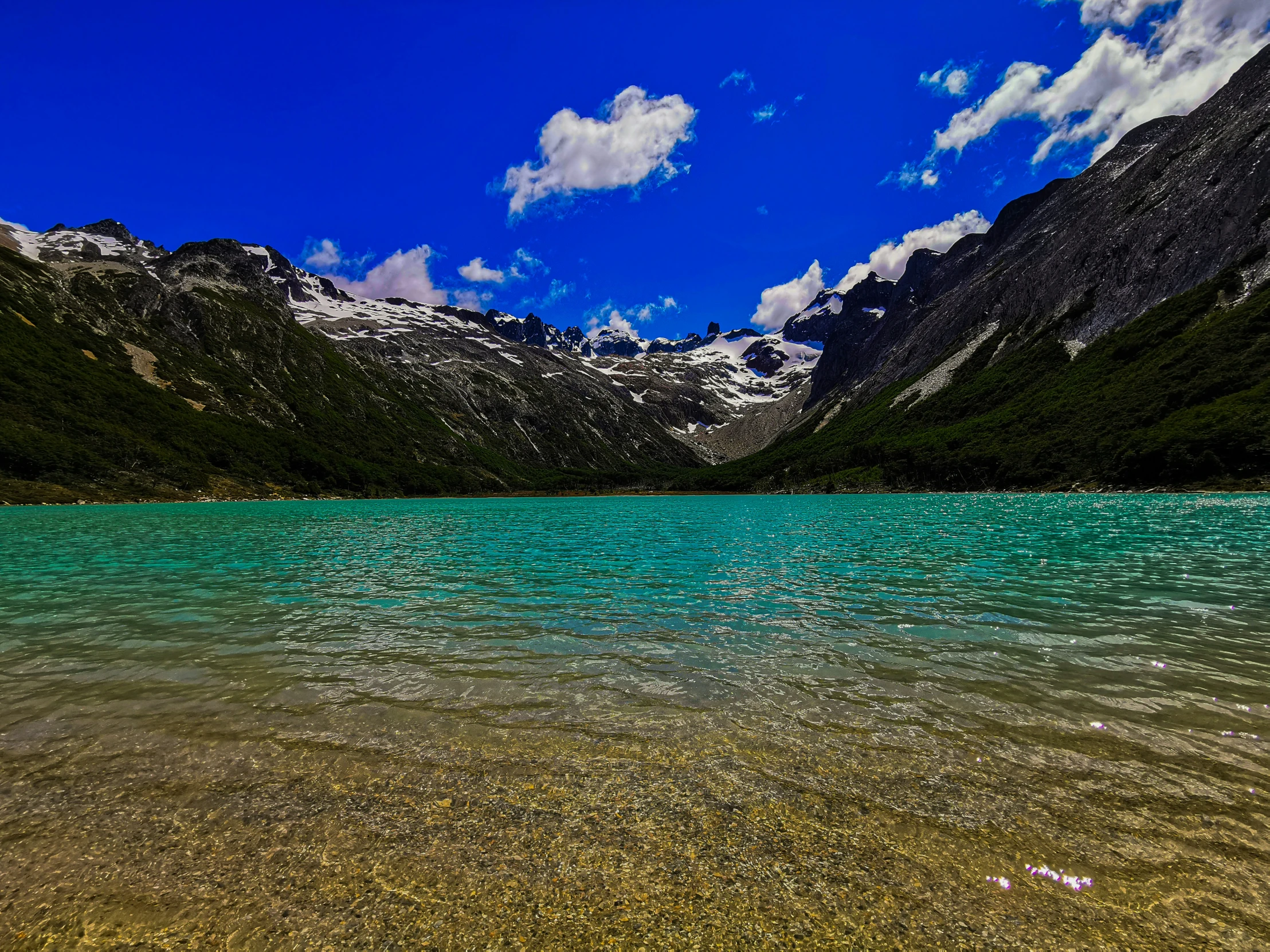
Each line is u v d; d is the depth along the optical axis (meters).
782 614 13.39
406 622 12.96
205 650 10.84
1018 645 10.64
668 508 90.75
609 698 8.26
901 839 4.96
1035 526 34.72
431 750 6.70
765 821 5.25
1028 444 107.31
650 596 15.77
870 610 13.67
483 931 4.04
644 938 3.96
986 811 5.31
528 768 6.26
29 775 6.07
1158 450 77.12
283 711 7.85
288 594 16.61
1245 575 17.62
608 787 5.88
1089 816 5.20
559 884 4.48
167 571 21.22
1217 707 7.64
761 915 4.16
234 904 4.29
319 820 5.30
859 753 6.53
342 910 4.23
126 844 4.93
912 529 36.09
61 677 9.28
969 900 4.26
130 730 7.23
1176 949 3.79
